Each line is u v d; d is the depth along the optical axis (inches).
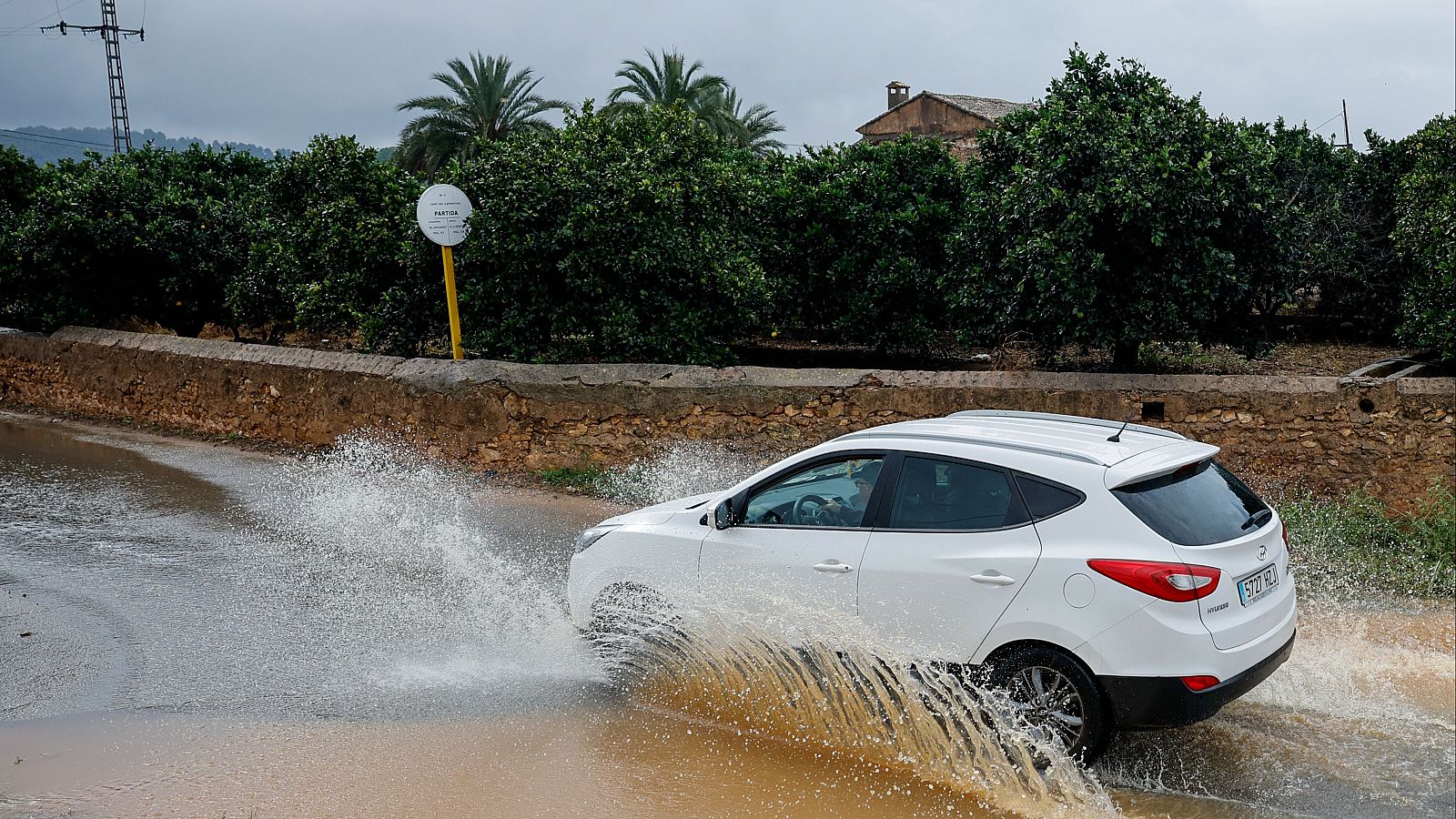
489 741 204.2
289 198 593.3
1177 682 178.4
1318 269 668.7
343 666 242.1
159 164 750.5
